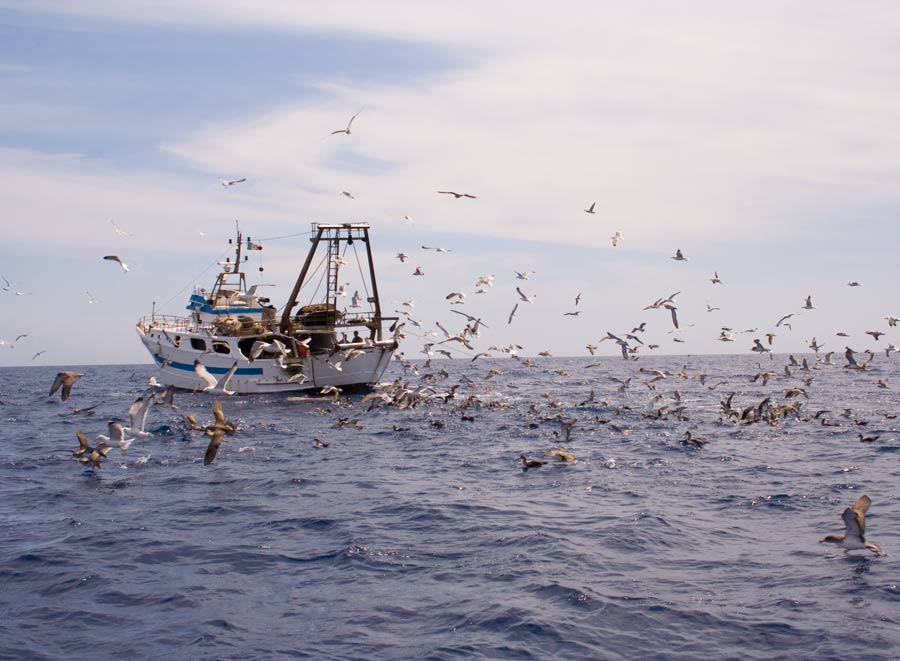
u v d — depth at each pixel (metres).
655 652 14.88
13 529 24.06
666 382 106.88
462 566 20.23
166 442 43.84
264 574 19.77
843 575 18.73
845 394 79.69
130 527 24.27
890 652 14.67
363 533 23.44
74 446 42.72
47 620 16.72
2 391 93.69
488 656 14.83
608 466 35.31
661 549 21.41
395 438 46.41
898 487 29.67
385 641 15.60
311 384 69.75
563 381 110.88
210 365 71.81
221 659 14.84
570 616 16.61
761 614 16.55
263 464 36.72
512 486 31.05
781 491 29.14
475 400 65.62
